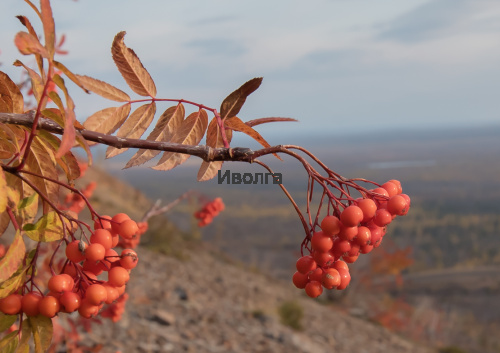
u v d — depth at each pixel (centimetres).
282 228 11975
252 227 11862
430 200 19562
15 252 108
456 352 1923
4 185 108
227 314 1105
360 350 1288
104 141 115
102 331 675
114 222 121
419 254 10144
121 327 727
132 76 130
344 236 118
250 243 9081
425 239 11988
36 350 113
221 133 133
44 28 97
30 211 128
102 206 1639
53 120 115
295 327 1236
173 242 1788
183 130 136
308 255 125
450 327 2816
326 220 118
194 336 838
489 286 5156
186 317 955
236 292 1453
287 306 1287
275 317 1246
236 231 10806
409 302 3550
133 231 120
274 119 141
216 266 1847
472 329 2967
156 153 128
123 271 116
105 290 113
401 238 11894
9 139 131
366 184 128
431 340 2166
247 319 1116
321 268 124
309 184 123
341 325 1591
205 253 2056
